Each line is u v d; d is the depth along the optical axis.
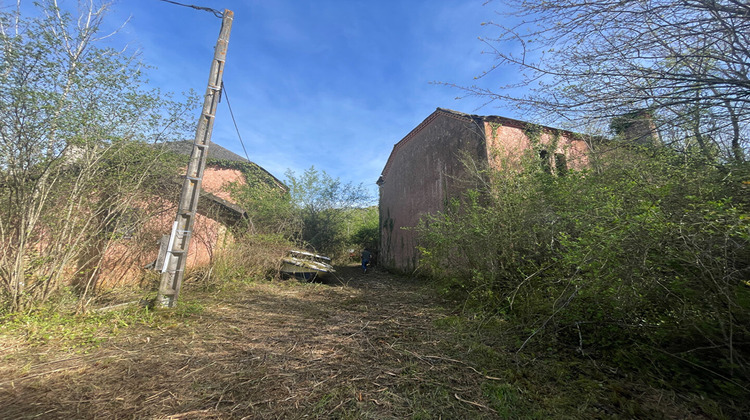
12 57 3.78
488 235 5.26
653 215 2.62
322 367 2.94
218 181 14.20
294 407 2.23
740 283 2.21
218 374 2.75
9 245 4.10
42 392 2.40
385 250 15.43
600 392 2.39
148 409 2.18
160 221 6.84
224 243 8.40
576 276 3.40
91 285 5.86
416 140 12.42
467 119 8.86
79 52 4.42
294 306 5.71
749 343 2.17
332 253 17.75
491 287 5.02
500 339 3.67
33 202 4.18
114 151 4.75
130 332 3.85
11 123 3.90
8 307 4.05
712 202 2.36
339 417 2.12
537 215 4.62
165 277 4.87
